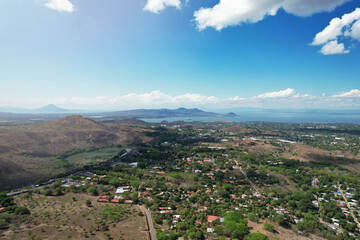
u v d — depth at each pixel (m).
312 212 112.31
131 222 91.88
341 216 108.00
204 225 90.62
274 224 94.81
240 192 134.75
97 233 80.12
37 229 78.75
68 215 93.00
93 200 114.94
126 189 132.50
